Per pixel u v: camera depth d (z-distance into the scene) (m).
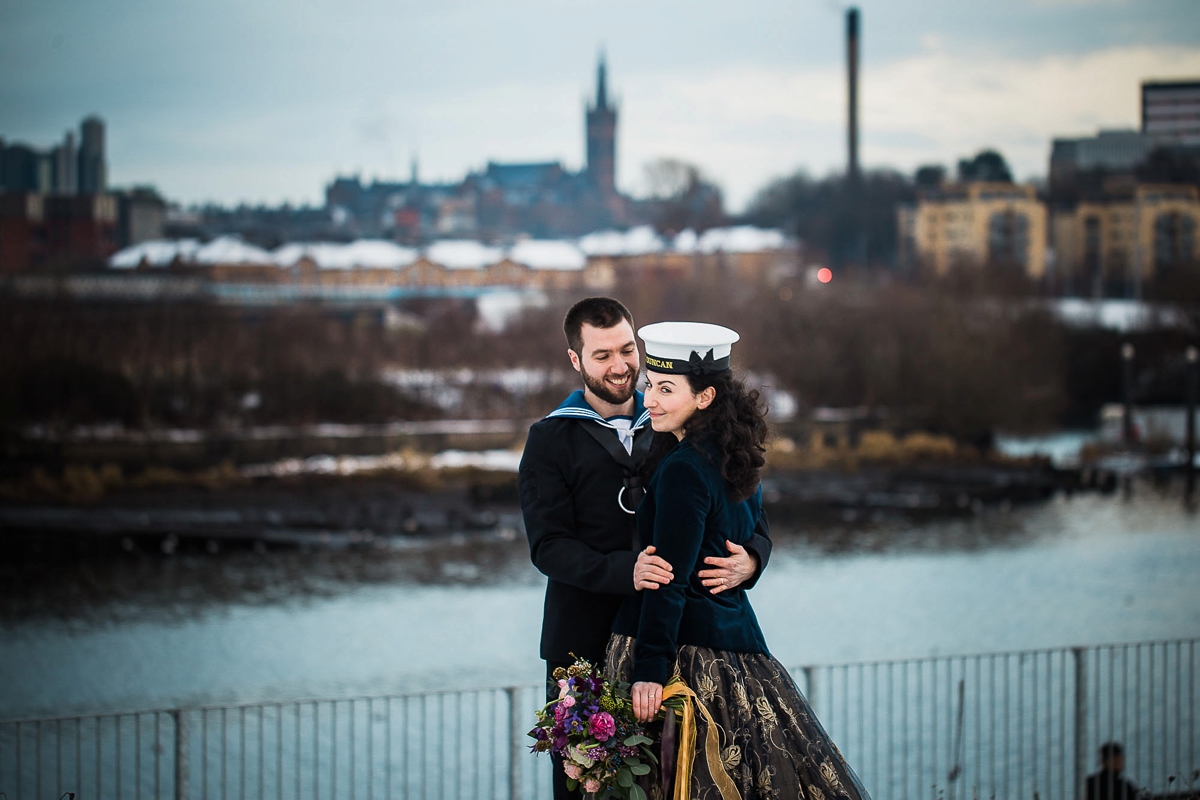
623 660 4.86
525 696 24.12
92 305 90.62
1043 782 16.22
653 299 94.50
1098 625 31.73
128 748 20.83
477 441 69.44
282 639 32.41
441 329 84.25
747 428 4.81
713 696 4.65
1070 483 58.09
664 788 4.47
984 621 32.34
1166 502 54.06
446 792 17.50
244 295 110.38
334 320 89.00
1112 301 119.38
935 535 47.16
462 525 51.78
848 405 73.31
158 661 30.16
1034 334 75.06
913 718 19.81
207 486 57.28
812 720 4.77
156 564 44.34
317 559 45.28
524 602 37.28
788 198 171.38
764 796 4.58
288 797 17.62
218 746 20.66
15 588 39.72
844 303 80.00
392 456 65.31
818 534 47.94
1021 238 135.75
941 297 76.56
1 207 145.00
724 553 4.82
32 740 21.72
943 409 68.44
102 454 61.38
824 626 31.75
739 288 96.12
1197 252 130.88
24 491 54.84
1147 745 17.73
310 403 72.06
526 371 81.12
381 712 22.77
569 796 5.01
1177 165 134.00
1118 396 81.81
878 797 14.50
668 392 4.84
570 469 5.14
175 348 72.81
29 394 64.69
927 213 139.88
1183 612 33.12
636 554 4.85
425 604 37.00
